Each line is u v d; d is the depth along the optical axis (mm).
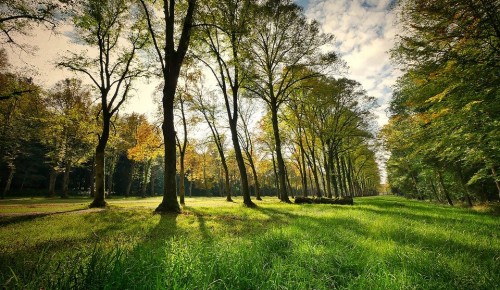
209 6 18609
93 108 33531
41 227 8461
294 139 40156
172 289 2602
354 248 5031
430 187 43469
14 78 21078
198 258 3572
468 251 5355
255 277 3168
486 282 3527
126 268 2914
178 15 18141
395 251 4875
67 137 36188
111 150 44938
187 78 27719
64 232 7438
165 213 12609
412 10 11953
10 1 14703
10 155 39531
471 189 29719
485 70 11617
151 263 3330
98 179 18375
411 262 4219
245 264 3500
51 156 37375
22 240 6199
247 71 21234
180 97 27281
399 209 18516
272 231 6312
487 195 30156
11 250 5074
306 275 3457
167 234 6996
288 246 5188
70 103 33281
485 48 11773
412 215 13609
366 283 3277
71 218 10781
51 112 30625
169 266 3152
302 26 24016
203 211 14422
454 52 12008
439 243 6059
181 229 7906
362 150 51656
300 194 105438
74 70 18984
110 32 19906
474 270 4031
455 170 26391
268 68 25906
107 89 20016
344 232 7055
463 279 3629
